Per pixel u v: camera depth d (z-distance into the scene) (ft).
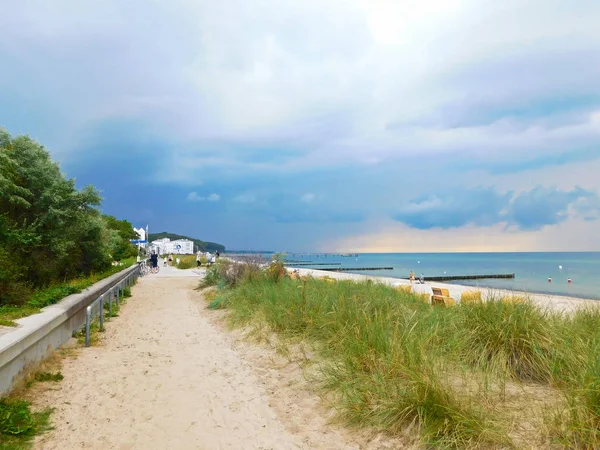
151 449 13.04
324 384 17.40
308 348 22.95
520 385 14.89
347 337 20.30
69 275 48.26
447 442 11.59
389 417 13.50
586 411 11.05
